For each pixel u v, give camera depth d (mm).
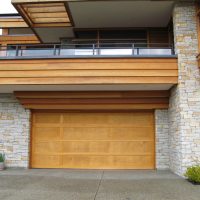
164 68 10180
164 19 11805
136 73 10156
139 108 11836
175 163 10617
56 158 12156
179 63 10102
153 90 11406
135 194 7301
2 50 10852
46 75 10250
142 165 11930
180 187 8133
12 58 10367
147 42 12641
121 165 11961
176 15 10328
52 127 12289
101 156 12047
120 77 10164
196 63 10070
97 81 10156
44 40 13688
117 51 10617
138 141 12047
